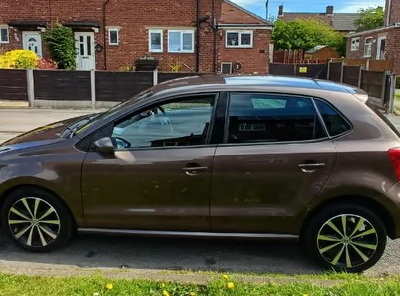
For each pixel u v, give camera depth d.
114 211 3.97
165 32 21.48
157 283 3.35
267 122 3.86
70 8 21.28
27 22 21.20
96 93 14.81
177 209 3.91
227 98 3.91
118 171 3.89
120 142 3.97
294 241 3.96
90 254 4.23
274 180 3.78
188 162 3.83
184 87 4.05
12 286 3.31
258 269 4.00
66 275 3.53
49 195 4.04
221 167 3.81
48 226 4.13
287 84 4.00
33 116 12.68
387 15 35.91
